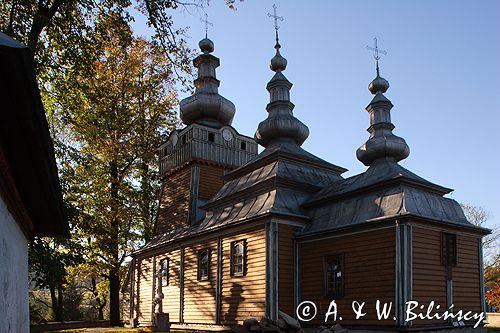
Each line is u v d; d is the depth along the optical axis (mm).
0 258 5062
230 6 17625
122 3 17359
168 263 30094
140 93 34656
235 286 23297
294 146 29125
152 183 37969
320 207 23375
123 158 34500
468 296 20469
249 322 18047
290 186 24703
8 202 6055
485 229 21641
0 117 4910
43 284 20219
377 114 26797
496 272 54000
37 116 4852
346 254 20422
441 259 19609
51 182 6926
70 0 16750
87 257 32531
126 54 33000
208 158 32719
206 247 26172
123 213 33625
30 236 9992
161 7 17031
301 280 22094
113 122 32062
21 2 15469
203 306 25562
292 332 18266
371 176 23234
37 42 16797
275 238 21719
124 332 26188
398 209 19203
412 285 18125
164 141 35906
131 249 35906
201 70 36531
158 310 29734
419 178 22609
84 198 33062
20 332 7445
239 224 23344
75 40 17656
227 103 35656
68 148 24297
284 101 30312
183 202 32281
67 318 51219
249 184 26328
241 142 35188
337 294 20438
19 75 4051
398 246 18438
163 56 18422
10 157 6043
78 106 21031
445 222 19719
